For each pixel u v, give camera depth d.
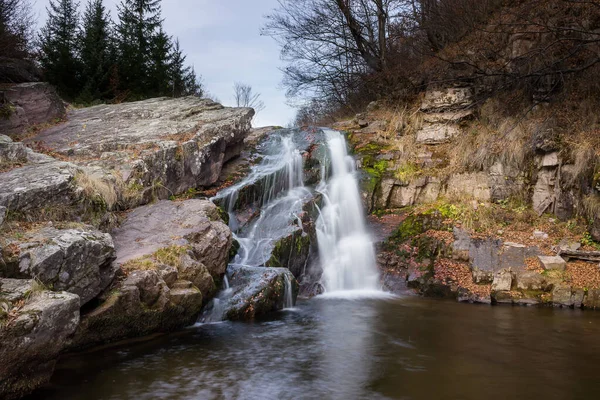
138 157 11.13
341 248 12.80
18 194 7.15
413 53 18.78
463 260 11.59
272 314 9.26
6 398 4.87
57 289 5.93
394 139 16.28
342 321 8.77
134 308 6.94
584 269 10.56
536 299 10.23
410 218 13.22
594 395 5.45
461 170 14.16
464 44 16.70
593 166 11.58
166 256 7.91
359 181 14.76
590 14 13.69
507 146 13.50
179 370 6.10
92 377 5.75
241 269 9.89
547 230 11.96
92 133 13.35
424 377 6.01
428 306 10.10
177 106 16.44
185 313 7.88
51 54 21.53
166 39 27.08
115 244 8.45
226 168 14.65
